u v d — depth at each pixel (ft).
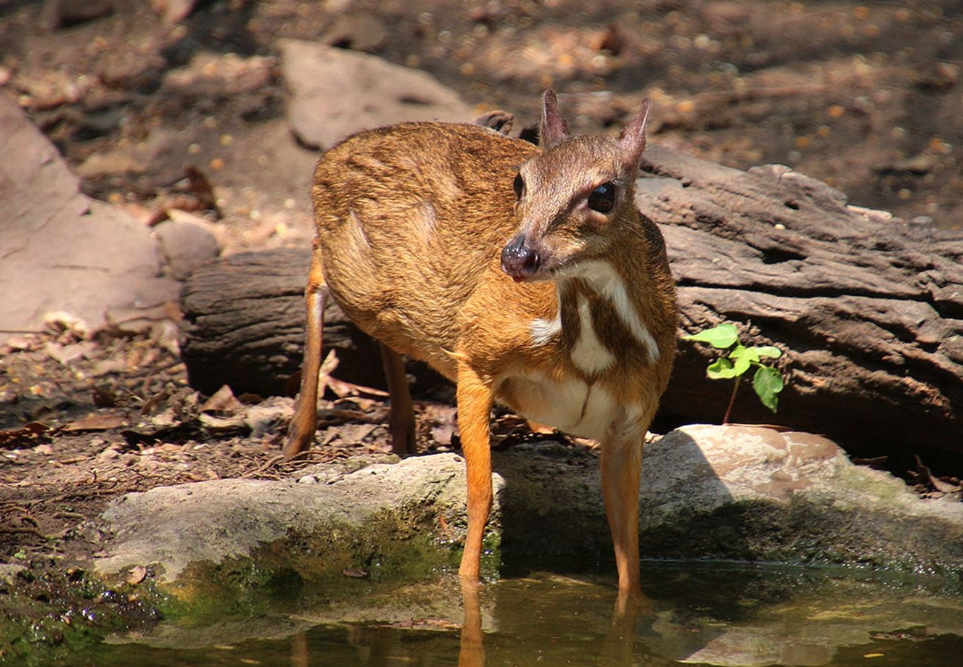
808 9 76.02
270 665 24.27
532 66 68.49
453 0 75.10
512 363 29.09
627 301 27.71
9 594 25.62
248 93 64.54
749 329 34.68
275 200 55.88
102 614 26.05
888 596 29.58
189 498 29.68
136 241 48.01
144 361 43.47
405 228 32.12
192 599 27.04
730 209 35.91
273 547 28.91
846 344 34.27
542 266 25.84
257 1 74.59
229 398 40.01
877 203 55.52
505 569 31.14
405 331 32.63
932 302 34.01
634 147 27.14
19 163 48.16
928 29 73.31
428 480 32.14
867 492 32.55
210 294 39.93
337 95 60.29
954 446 35.01
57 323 45.01
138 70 67.10
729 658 25.38
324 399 40.52
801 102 65.21
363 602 28.25
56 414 38.93
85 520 29.25
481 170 31.81
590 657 25.25
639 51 70.33
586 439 37.22
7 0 74.59
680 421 37.52
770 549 32.09
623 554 29.63
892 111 64.13
